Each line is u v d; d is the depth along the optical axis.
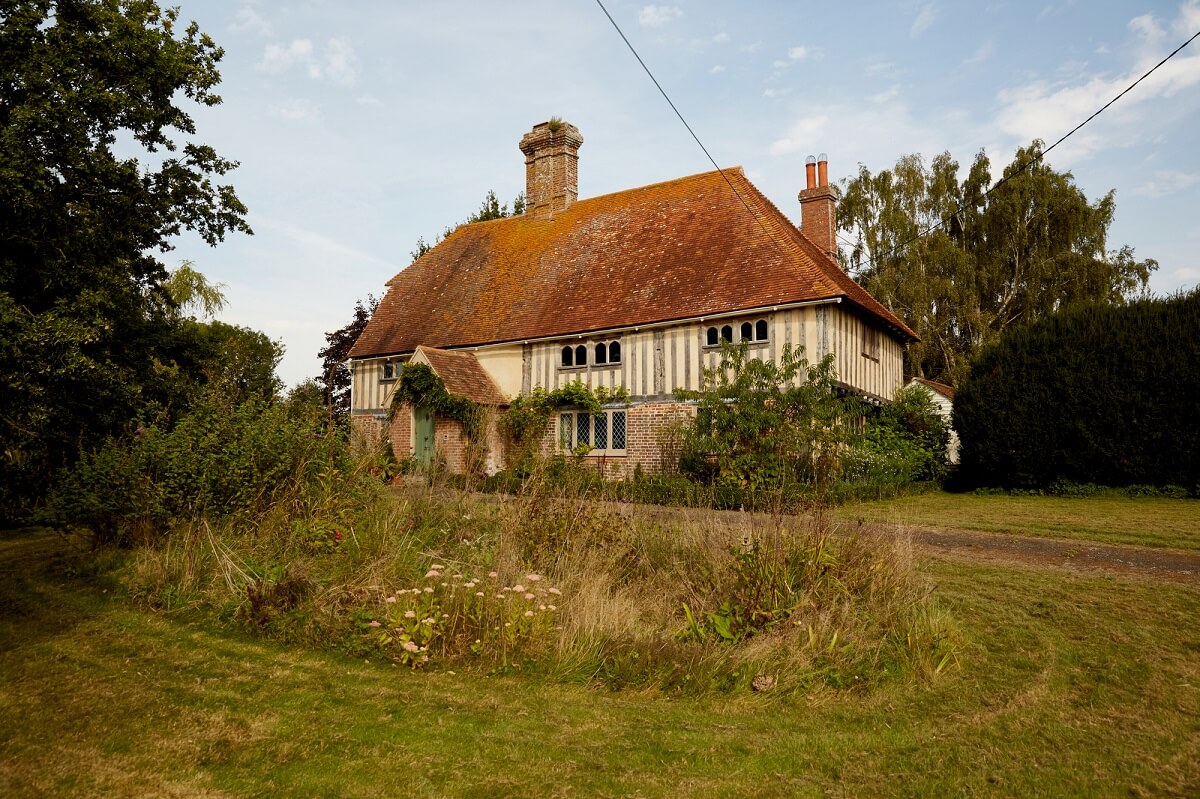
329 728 4.14
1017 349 16.88
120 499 8.45
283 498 8.15
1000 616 6.41
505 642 5.37
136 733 4.03
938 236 31.53
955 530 10.91
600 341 19.03
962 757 3.89
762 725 4.34
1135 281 29.53
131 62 13.28
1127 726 4.27
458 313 22.86
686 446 15.53
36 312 12.16
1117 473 15.48
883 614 5.86
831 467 13.98
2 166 10.63
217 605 6.46
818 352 15.93
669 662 5.09
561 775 3.64
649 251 20.22
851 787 3.58
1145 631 5.97
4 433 9.96
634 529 7.62
